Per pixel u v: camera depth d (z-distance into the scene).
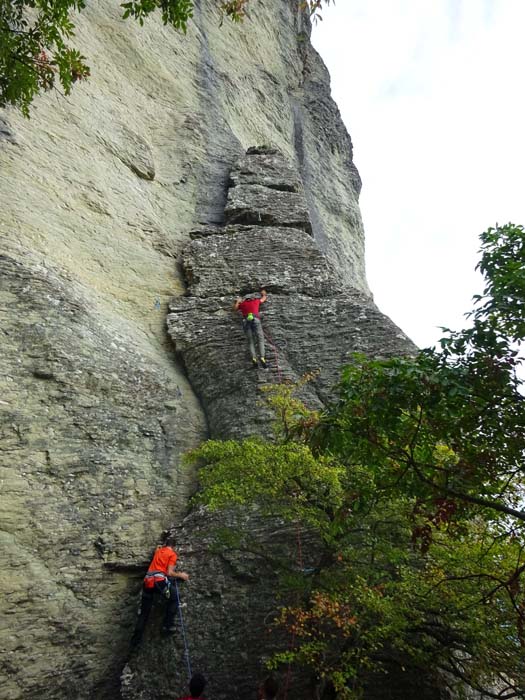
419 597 6.98
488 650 6.93
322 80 33.88
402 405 6.05
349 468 7.95
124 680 7.91
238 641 7.96
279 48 30.92
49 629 7.93
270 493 7.84
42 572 8.19
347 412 6.26
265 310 12.85
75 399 9.69
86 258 12.77
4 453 8.57
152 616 8.44
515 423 6.05
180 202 17.31
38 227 11.84
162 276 14.24
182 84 21.08
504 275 6.15
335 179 29.78
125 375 10.70
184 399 11.55
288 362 11.93
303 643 7.66
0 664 7.38
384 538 7.87
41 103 14.26
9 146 12.47
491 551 7.14
